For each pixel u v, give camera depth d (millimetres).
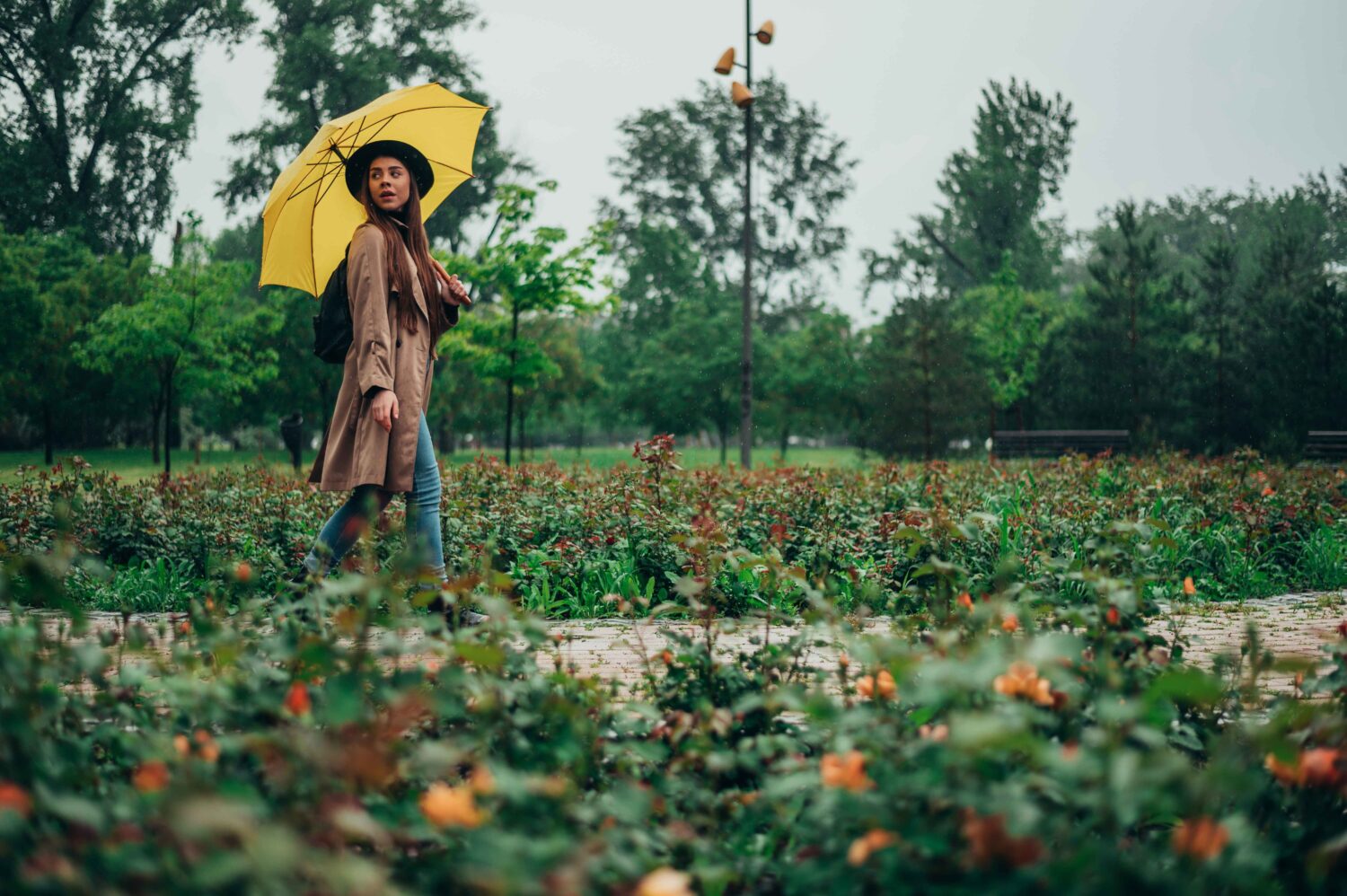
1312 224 59844
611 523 6777
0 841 1257
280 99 38656
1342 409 19344
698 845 1733
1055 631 2602
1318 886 1709
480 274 19594
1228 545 7160
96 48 38594
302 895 1223
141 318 19172
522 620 2184
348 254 4625
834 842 1582
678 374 35625
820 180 48312
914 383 23875
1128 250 24281
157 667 2086
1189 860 1359
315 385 29484
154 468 23781
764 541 6281
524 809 1565
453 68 41250
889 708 2225
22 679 1778
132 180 39344
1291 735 1893
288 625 2152
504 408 37406
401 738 2105
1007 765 1677
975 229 48125
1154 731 1695
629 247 48062
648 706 2270
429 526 4527
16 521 7238
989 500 8500
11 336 27469
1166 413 22047
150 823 1405
